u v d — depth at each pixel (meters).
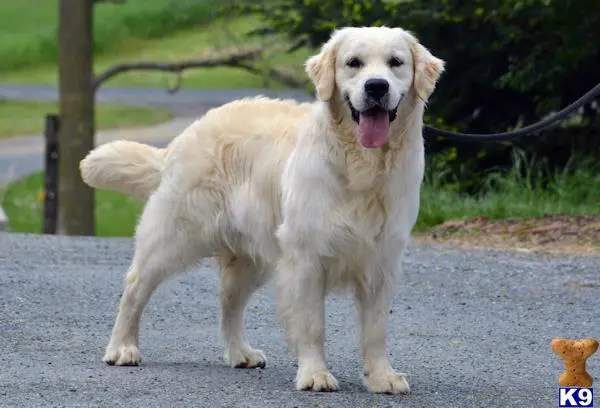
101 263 16.17
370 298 9.23
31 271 15.22
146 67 26.77
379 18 23.14
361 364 10.37
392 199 9.01
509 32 22.20
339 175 8.99
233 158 10.00
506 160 23.83
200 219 10.09
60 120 26.14
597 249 17.02
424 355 10.69
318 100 9.23
